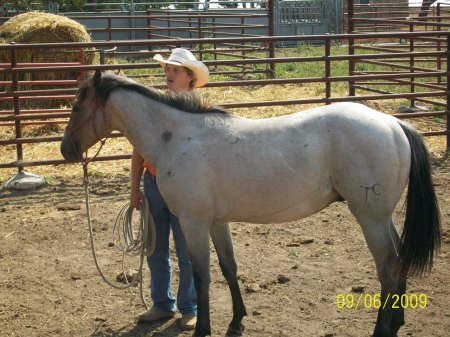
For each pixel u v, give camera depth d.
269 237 6.44
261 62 8.51
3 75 11.73
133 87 4.49
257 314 4.85
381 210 4.05
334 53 19.89
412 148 4.16
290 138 4.12
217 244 4.54
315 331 4.57
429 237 4.14
